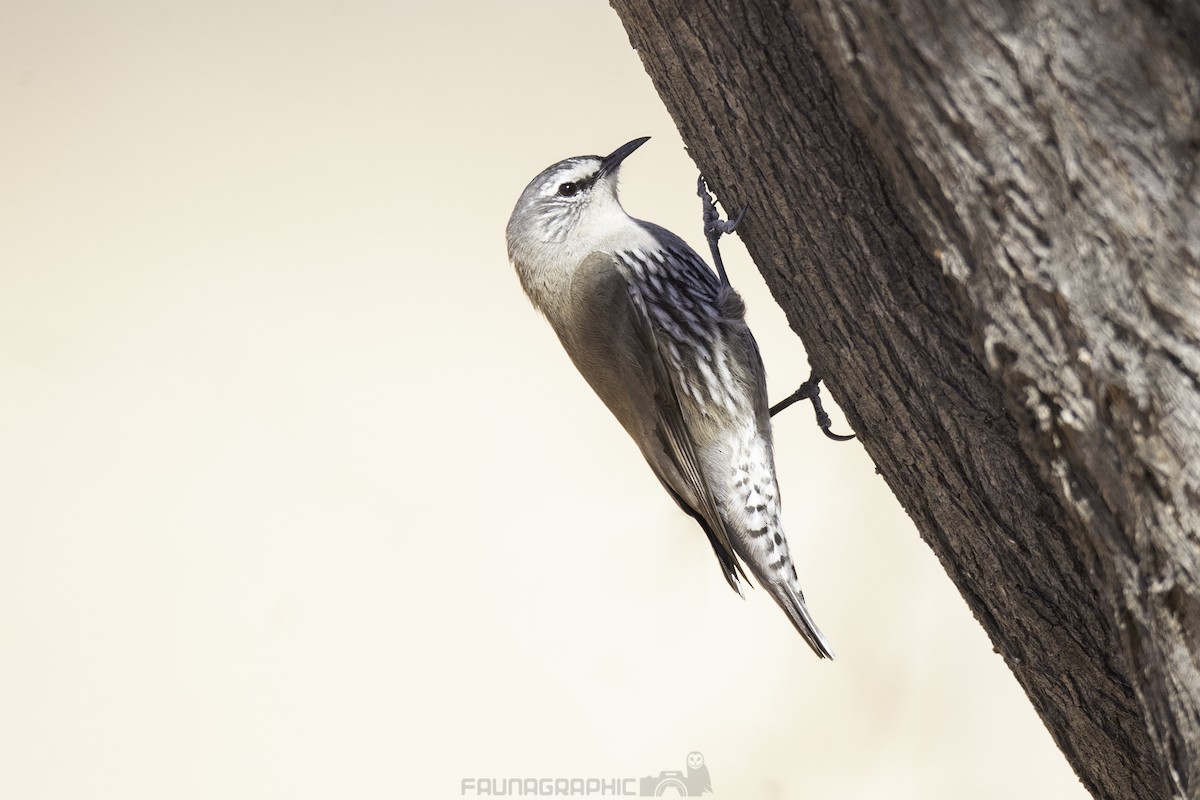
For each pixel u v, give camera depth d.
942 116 2.27
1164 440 2.13
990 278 2.34
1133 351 2.15
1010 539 2.86
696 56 3.05
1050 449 2.40
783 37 2.89
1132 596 2.33
